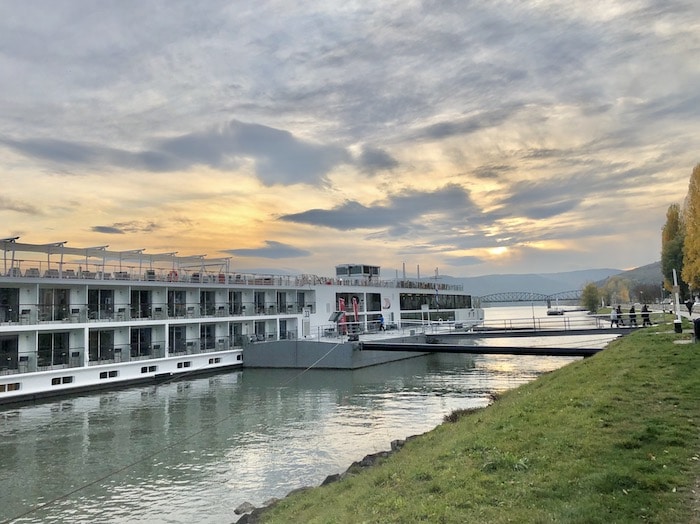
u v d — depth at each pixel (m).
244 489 20.67
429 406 35.59
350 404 37.00
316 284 71.75
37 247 44.09
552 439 13.39
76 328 42.53
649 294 149.38
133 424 31.59
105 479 22.05
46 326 40.53
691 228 57.94
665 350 23.91
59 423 31.91
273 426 30.80
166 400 39.12
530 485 10.72
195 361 52.22
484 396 38.81
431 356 70.19
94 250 49.28
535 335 53.72
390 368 57.06
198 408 36.16
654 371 19.62
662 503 9.26
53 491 20.77
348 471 19.67
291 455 24.98
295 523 13.76
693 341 25.58
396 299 84.75
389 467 16.33
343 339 62.53
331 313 72.00
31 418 33.28
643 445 12.15
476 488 10.92
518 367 56.59
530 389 26.23
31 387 38.44
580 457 11.88
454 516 9.77
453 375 51.00
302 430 29.67
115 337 47.28
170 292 54.44
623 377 19.23
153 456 25.17
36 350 40.31
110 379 43.97
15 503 19.61
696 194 56.91
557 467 11.44
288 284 68.19
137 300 50.84
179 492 20.47
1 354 39.03
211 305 58.78
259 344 57.75
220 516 18.14
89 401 38.78
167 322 50.09
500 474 11.62
